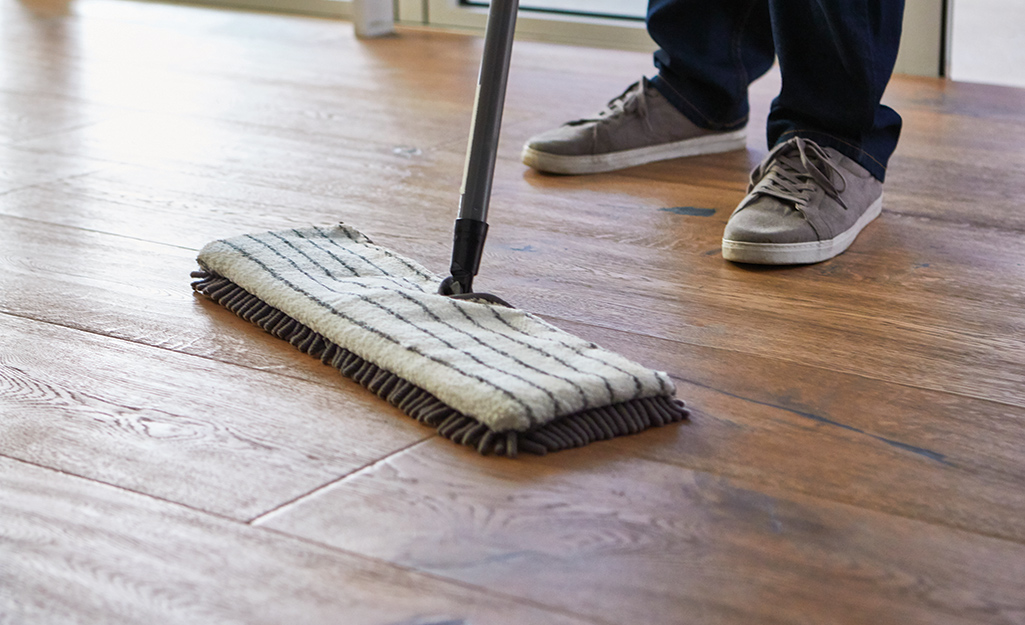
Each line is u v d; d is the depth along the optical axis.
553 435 0.83
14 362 0.97
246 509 0.74
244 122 1.97
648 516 0.75
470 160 1.01
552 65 2.57
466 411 0.82
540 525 0.73
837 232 1.33
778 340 1.07
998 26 3.14
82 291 1.15
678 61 1.77
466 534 0.72
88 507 0.74
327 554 0.69
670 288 1.21
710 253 1.34
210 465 0.80
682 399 0.93
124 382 0.93
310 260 1.11
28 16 3.11
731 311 1.15
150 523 0.72
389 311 0.97
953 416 0.91
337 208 1.48
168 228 1.37
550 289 1.20
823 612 0.65
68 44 2.70
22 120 1.95
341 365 0.95
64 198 1.49
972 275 1.27
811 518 0.75
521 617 0.63
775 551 0.71
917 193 1.60
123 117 1.98
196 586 0.65
